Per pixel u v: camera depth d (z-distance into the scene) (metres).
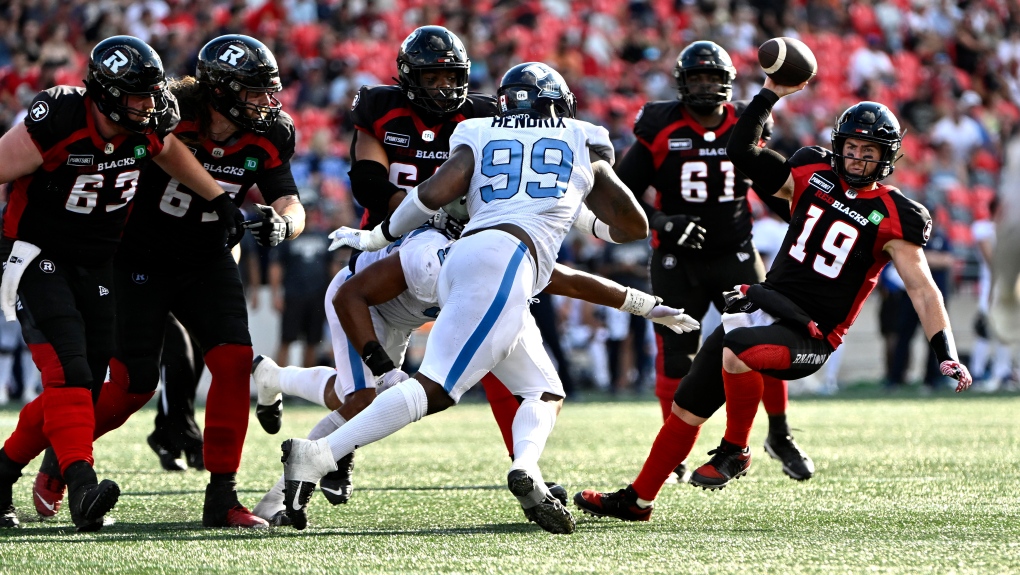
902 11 65.31
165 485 19.08
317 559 12.08
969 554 12.17
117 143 14.00
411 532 14.11
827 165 15.35
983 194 51.38
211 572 11.39
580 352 45.34
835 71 60.84
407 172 16.69
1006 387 43.12
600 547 12.83
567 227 14.05
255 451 24.47
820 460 22.08
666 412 21.59
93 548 12.77
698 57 20.78
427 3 59.16
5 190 26.36
